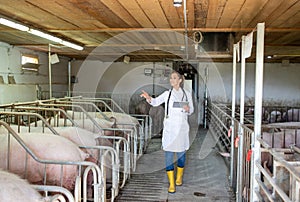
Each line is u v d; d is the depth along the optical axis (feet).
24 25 12.28
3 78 18.85
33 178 8.27
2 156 8.25
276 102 30.86
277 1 8.78
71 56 28.96
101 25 12.77
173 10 9.96
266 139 11.07
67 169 8.37
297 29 13.01
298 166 6.70
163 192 12.22
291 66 30.58
